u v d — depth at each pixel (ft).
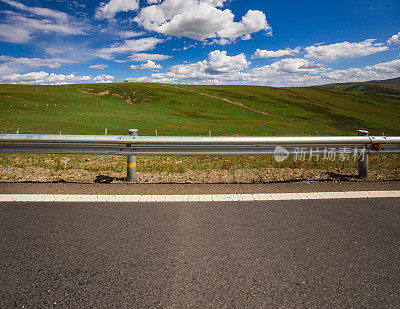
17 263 6.58
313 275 6.22
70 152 14.37
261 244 7.59
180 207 10.37
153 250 7.24
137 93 359.46
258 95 393.50
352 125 255.70
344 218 9.41
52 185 13.10
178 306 5.20
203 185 13.50
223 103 334.44
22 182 13.69
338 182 14.08
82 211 9.84
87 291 5.62
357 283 5.95
